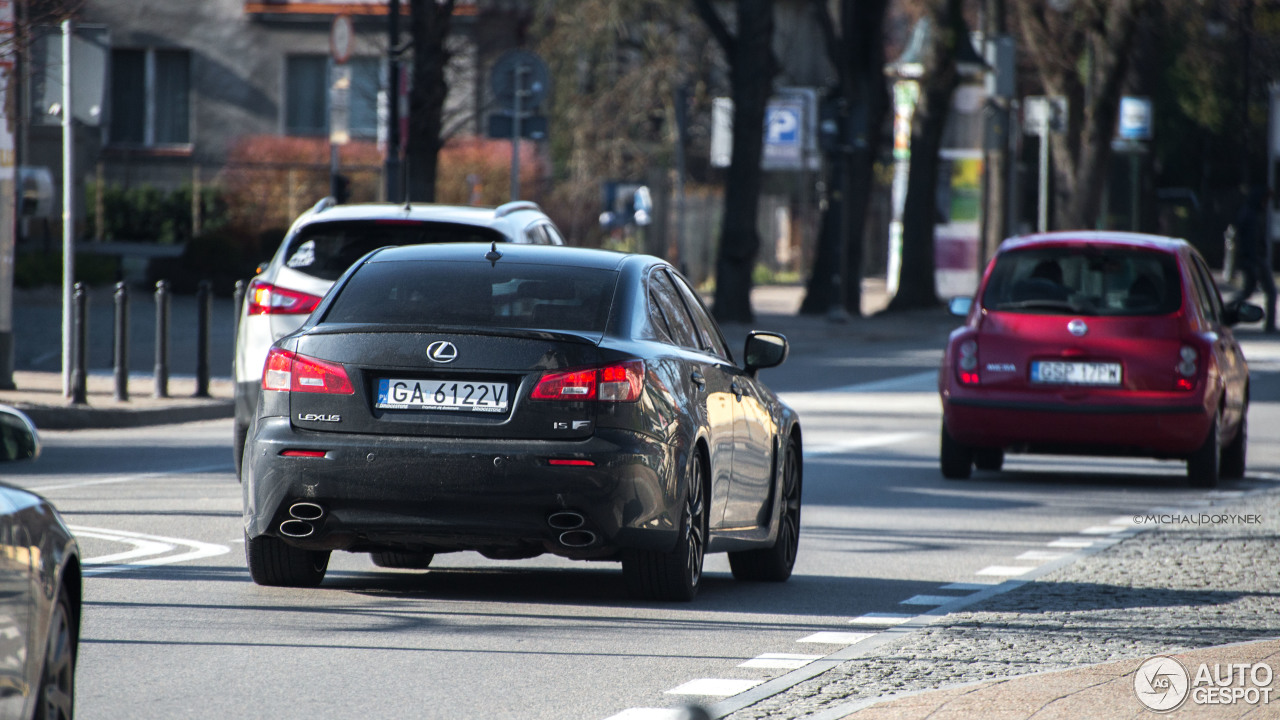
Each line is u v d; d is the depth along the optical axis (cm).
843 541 3903
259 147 13800
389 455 2786
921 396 7869
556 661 2517
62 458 5172
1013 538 3962
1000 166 14525
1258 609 3016
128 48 16262
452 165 14288
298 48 16075
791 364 9606
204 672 2397
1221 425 5044
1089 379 4919
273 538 3033
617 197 13100
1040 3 15162
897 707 2150
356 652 2552
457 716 2170
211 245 11588
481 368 2802
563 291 2959
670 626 2823
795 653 2612
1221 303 5422
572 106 16162
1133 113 18262
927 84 14150
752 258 11781
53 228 11500
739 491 3200
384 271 3030
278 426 2856
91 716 2130
